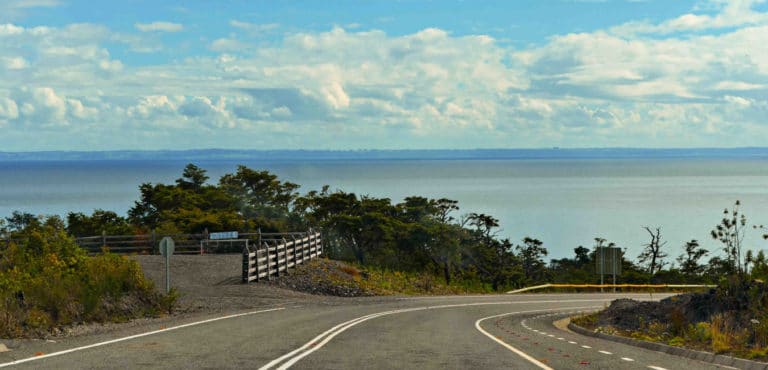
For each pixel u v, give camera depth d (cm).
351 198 6938
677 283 6328
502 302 3800
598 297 4209
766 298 1722
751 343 1475
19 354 1264
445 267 6400
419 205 7231
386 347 1480
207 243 4666
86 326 1861
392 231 6250
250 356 1270
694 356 1394
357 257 6381
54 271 2127
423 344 1562
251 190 7825
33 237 2408
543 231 15988
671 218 18162
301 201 7231
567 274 7412
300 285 3694
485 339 1734
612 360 1312
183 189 7225
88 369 1091
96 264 2336
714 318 1712
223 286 3372
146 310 2291
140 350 1334
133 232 4966
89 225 5662
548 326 2600
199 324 1983
